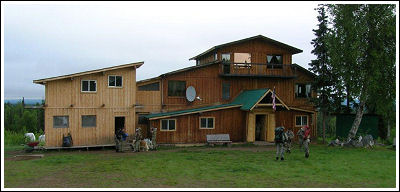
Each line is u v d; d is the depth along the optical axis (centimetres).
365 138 3047
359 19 2914
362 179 1673
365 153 2573
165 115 3000
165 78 3241
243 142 3206
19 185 1529
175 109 3262
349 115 3559
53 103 2783
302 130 2616
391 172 1842
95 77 2888
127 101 2969
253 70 3416
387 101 3053
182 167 1964
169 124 3055
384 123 3722
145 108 3195
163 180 1628
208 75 3359
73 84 2838
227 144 3044
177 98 3275
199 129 3134
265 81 3512
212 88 3369
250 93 3281
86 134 2858
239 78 3450
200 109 3162
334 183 1582
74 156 2409
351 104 3500
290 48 3500
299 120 3403
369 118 3478
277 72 3469
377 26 2920
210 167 1964
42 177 1702
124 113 2958
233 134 3222
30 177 1700
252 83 3484
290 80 3556
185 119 3097
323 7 3247
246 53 3438
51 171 1853
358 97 3058
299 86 3594
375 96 3089
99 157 2367
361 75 2934
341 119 3634
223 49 3388
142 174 1766
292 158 2300
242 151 2681
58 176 1725
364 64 2948
